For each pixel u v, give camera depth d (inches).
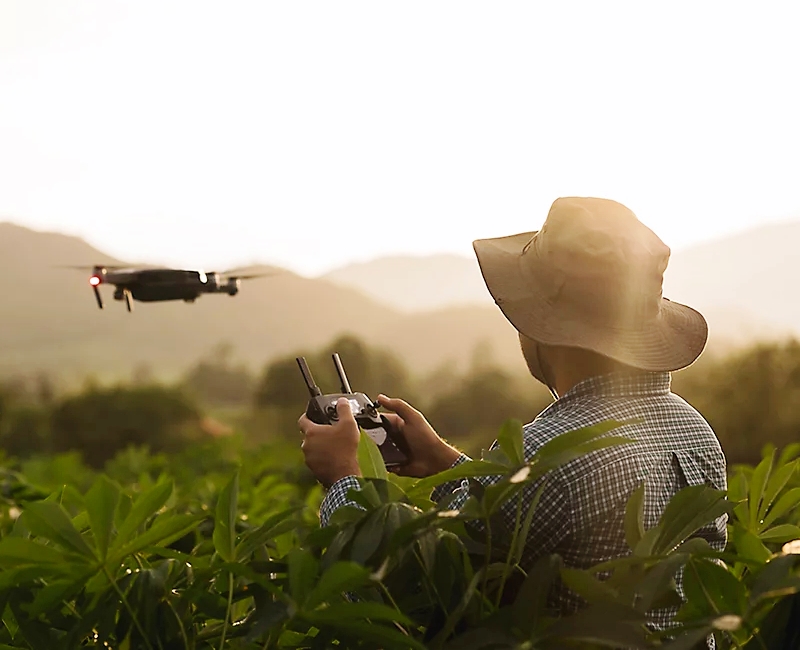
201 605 58.9
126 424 1015.0
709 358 548.1
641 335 69.0
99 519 54.7
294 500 146.4
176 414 1054.4
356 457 69.5
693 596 57.2
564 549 62.6
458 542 58.8
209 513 64.5
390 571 53.8
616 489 63.3
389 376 1523.1
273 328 4992.6
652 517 64.7
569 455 54.6
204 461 240.7
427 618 60.9
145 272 106.6
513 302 69.9
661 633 51.0
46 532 53.9
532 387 1154.7
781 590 51.5
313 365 1295.5
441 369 1534.2
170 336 4857.3
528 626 52.1
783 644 60.8
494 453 57.1
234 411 1274.6
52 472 192.2
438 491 74.9
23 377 1662.2
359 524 54.8
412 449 77.2
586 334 67.6
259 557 69.9
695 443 70.2
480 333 2600.9
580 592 53.1
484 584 57.0
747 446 506.0
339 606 48.7
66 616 59.3
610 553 62.9
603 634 49.6
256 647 58.5
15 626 64.2
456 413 1119.6
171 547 77.3
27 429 1019.3
